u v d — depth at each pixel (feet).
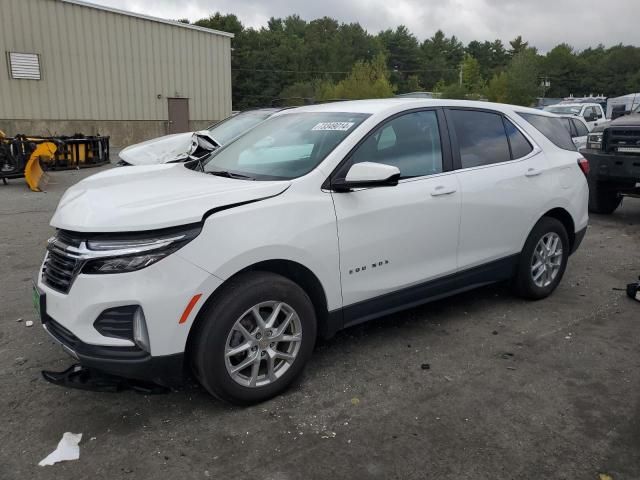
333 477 9.06
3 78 73.15
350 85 199.41
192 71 90.79
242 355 10.96
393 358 13.28
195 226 10.03
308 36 382.83
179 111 90.53
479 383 12.12
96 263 9.68
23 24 73.46
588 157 29.71
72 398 11.38
